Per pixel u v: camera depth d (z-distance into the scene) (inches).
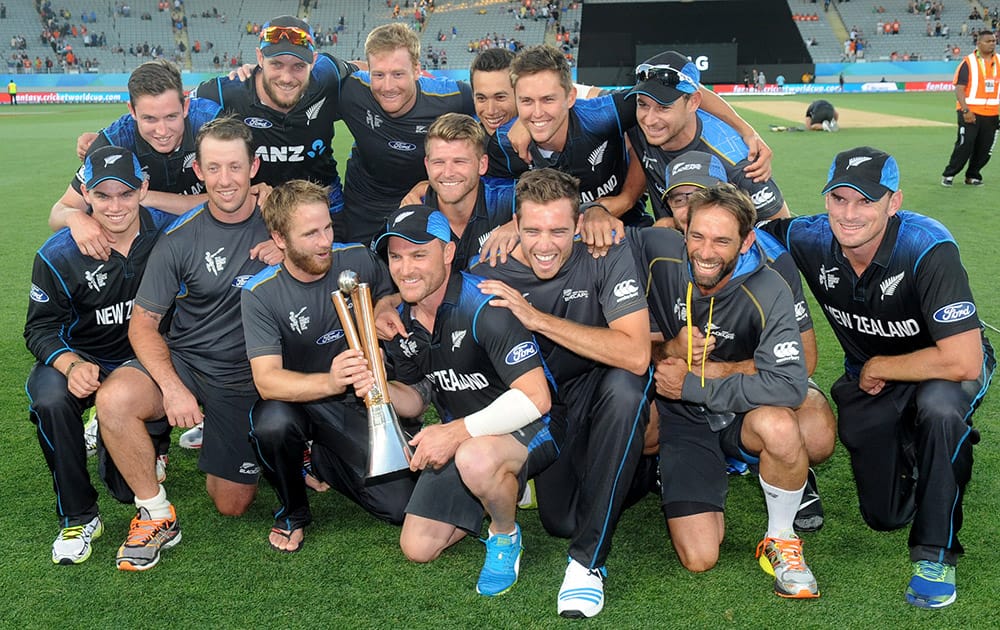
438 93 181.0
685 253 122.6
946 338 113.3
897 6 1674.5
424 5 1792.6
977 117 407.8
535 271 114.6
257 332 122.7
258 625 105.6
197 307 133.2
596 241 118.4
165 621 106.3
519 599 111.5
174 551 124.0
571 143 154.1
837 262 123.8
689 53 1503.4
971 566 116.8
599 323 121.0
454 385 120.7
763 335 116.3
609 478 108.4
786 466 110.9
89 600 111.1
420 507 119.3
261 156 176.6
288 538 124.0
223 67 1670.8
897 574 115.8
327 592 113.0
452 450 110.9
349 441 128.3
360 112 181.3
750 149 143.8
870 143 614.9
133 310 131.3
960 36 1605.6
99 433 126.6
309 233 117.3
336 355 130.2
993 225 324.5
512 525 114.7
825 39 1621.6
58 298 132.0
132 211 128.6
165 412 125.3
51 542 126.0
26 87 1520.7
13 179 499.8
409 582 115.7
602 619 106.5
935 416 109.1
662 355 127.6
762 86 1438.2
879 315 122.4
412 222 109.2
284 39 161.0
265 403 122.3
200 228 132.0
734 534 128.2
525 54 141.6
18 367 199.3
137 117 149.4
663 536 128.5
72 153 628.4
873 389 124.2
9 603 110.3
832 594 111.3
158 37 1715.1
